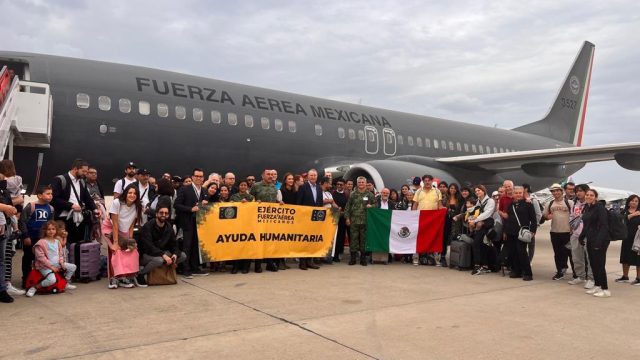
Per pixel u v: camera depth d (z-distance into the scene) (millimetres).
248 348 4352
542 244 15359
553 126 26797
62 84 10797
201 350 4277
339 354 4230
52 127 10492
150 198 8906
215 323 5156
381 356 4203
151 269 7188
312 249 9289
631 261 8273
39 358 4016
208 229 8180
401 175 13180
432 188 10359
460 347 4500
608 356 4359
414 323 5305
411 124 18531
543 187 23438
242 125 13438
